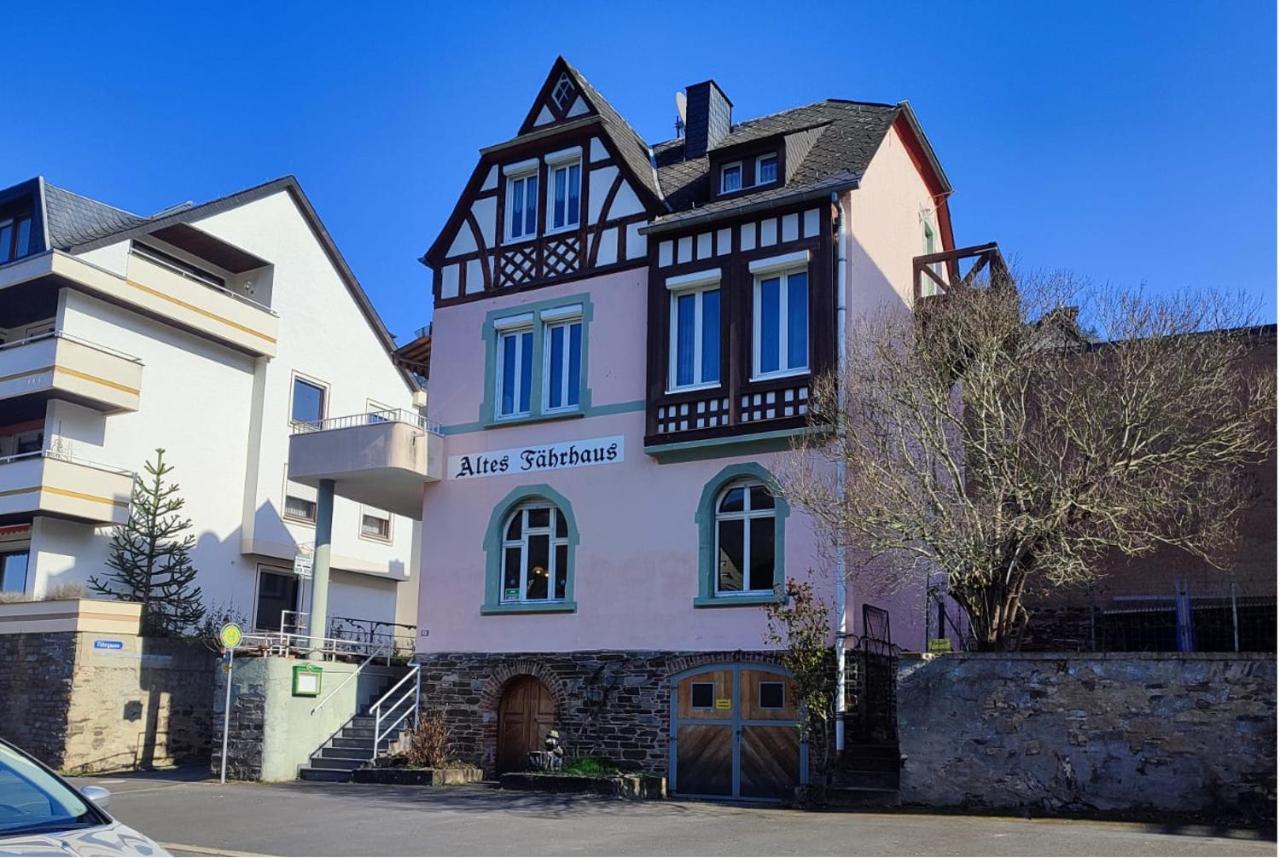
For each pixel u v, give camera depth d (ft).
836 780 50.29
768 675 56.03
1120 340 47.39
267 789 57.93
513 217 70.13
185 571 87.56
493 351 68.39
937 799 46.16
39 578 83.20
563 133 68.08
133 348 91.09
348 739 66.28
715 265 60.64
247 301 99.25
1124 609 59.82
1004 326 48.16
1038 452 45.78
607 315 64.80
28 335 94.68
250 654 66.03
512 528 66.08
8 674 76.84
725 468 59.00
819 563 55.36
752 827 41.47
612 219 65.77
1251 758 41.39
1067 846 35.76
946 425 48.88
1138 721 43.29
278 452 101.35
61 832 20.58
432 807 48.65
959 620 64.64
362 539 108.78
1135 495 45.73
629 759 58.75
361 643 75.72
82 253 86.69
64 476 83.41
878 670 56.49
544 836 39.93
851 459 48.75
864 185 61.93
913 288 65.26
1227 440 46.78
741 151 62.80
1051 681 44.91
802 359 57.98
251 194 100.78
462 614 65.72
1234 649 57.21
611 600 61.16
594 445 63.62
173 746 78.69
